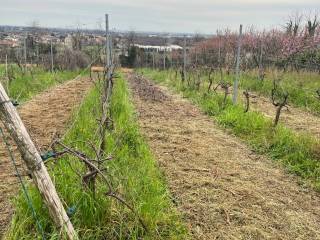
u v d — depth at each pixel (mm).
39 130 7930
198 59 26078
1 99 2668
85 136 6262
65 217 3107
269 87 14828
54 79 18328
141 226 3936
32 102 11531
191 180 5562
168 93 15227
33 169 2885
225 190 5297
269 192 5359
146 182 4809
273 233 4312
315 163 6246
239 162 6516
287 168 6277
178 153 6816
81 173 4055
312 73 18141
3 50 21047
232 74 19859
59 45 27328
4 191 4828
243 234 4246
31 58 21562
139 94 14547
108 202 3996
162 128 8562
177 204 4820
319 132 8867
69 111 10039
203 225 4375
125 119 8117
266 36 24859
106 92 5840
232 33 26547
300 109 11695
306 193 5434
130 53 34906
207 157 6668
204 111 10680
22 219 3600
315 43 21766
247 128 8352
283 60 21719
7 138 7016
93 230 3771
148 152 6270
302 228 4465
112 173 4590
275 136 7430
